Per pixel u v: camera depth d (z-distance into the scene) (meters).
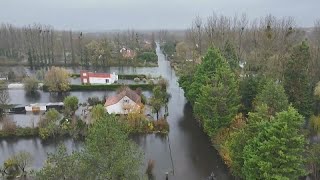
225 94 46.66
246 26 100.94
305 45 53.19
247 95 54.19
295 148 30.31
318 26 100.06
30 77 85.31
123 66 117.19
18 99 74.75
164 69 114.00
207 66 55.94
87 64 114.56
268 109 40.38
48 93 79.75
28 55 117.50
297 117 30.53
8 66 112.62
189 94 58.78
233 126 44.97
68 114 61.12
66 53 129.88
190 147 51.16
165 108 67.25
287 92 52.78
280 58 64.00
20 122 60.41
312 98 55.66
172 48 145.88
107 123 28.89
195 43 94.06
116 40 164.50
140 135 55.25
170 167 45.16
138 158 28.86
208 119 47.66
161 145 51.81
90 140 28.56
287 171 29.53
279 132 30.02
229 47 72.19
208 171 44.19
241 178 39.16
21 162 42.75
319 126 51.03
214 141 48.50
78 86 81.50
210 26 95.38
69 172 22.67
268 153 29.81
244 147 34.12
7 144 52.03
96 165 24.58
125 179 25.48
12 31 137.88
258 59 69.00
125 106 59.19
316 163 37.81
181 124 60.19
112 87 82.25
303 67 52.50
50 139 53.53
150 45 166.50
